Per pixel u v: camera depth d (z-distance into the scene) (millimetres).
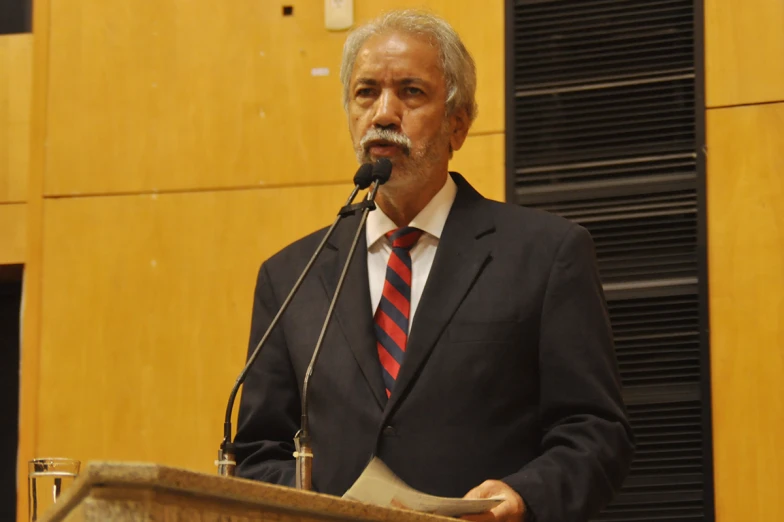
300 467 2414
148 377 4730
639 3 4605
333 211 4750
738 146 4398
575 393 2688
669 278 4379
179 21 5031
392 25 3082
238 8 4996
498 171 4609
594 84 4594
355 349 2805
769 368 4203
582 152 4555
